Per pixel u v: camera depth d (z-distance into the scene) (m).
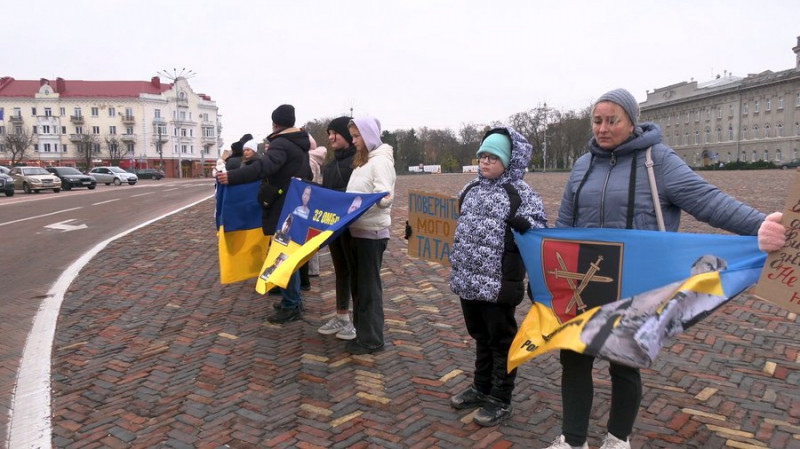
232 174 4.50
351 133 4.14
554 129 86.75
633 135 2.63
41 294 6.39
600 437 3.01
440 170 85.31
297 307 5.14
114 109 88.25
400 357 4.22
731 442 2.96
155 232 11.88
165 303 5.84
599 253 2.59
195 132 94.81
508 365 2.77
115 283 6.82
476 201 3.07
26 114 87.94
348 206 4.05
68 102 88.00
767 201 16.97
